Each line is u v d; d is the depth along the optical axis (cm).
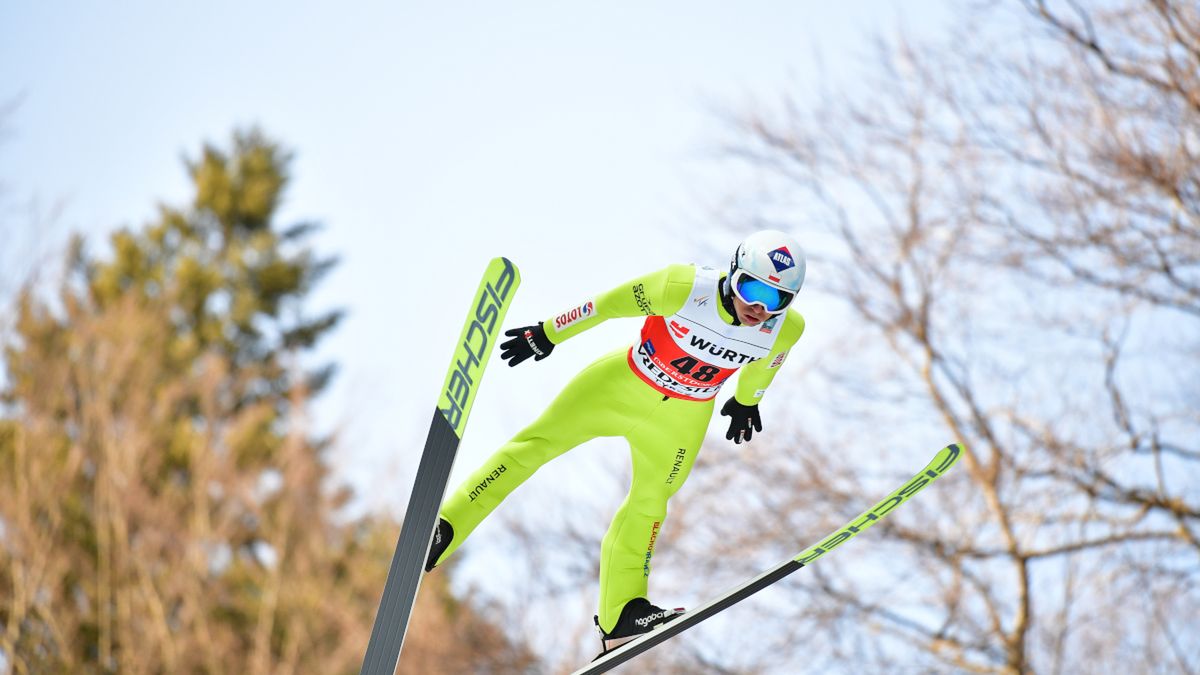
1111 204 4216
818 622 4256
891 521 4388
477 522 1658
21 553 5638
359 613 6719
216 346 10000
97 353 6519
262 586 6919
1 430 6050
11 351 6181
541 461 1694
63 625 5762
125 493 6303
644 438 1692
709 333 1567
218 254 10875
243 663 6675
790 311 1633
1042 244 4375
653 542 1738
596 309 1592
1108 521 4222
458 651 5047
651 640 1661
